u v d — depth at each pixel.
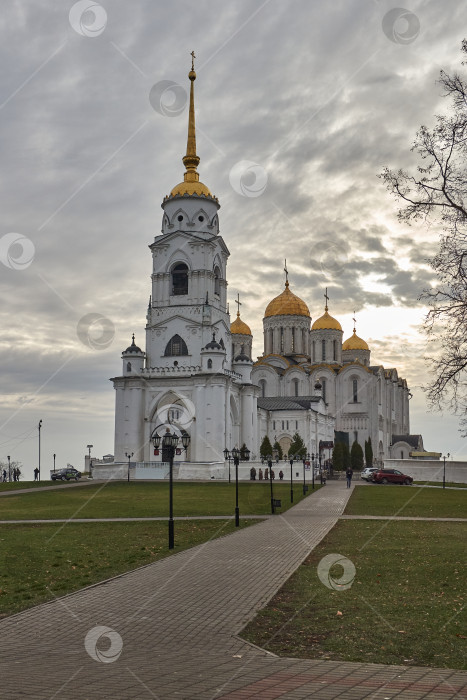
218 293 109.38
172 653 13.63
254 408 111.56
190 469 91.06
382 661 13.01
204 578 21.78
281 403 126.31
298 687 11.19
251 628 15.66
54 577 22.55
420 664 12.82
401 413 166.75
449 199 31.03
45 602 18.75
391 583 20.62
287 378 140.25
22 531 36.03
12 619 16.81
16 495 67.56
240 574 22.41
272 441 122.94
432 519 40.47
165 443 29.89
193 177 109.56
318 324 147.75
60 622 16.44
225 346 109.56
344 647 14.00
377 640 14.52
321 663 12.82
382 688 11.18
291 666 12.59
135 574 22.75
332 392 139.12
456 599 18.39
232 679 11.66
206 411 97.56
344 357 158.12
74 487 77.31
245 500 55.97
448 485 81.69
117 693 10.75
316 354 147.50
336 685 11.32
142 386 102.38
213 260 107.06
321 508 48.53
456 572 22.33
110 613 17.27
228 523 38.84
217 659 13.13
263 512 45.72
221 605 17.98
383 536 31.94
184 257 105.50
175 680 11.58
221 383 97.62
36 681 11.48
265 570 23.08
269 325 149.62
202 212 106.81
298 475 92.81
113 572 23.20
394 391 160.00
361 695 10.77
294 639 14.68
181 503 53.47
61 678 11.69
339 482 91.56
